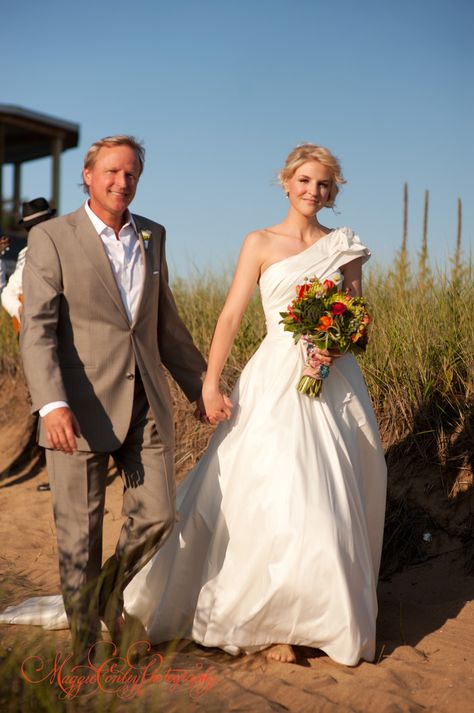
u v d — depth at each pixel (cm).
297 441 350
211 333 730
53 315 334
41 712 273
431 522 483
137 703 286
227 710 288
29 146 2245
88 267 339
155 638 368
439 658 350
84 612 331
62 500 338
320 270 371
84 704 289
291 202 384
